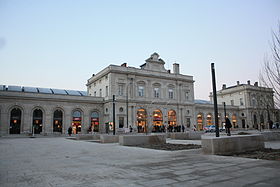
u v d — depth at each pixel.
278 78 14.46
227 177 7.12
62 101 48.03
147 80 55.31
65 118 48.00
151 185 6.40
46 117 45.94
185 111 59.69
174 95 59.06
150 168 8.94
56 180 7.18
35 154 14.14
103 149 16.97
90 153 14.46
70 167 9.46
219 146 12.36
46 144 22.42
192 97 62.09
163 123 55.59
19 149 17.36
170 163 10.00
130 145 20.31
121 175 7.78
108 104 50.16
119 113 50.06
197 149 15.10
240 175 7.35
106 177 7.52
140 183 6.65
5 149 17.39
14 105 43.19
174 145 18.92
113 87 50.56
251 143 13.79
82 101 50.22
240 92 75.81
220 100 83.56
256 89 75.44
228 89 80.00
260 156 11.45
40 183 6.81
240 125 73.62
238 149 13.05
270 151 13.32
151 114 54.19
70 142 25.48
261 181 6.54
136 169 8.80
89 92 63.28
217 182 6.55
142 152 14.56
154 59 58.41
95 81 59.69
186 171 8.18
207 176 7.33
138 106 52.72
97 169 8.95
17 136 40.19
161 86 57.22
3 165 10.08
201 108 65.81
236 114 73.81
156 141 21.52
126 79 52.50
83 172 8.39
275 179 6.74
